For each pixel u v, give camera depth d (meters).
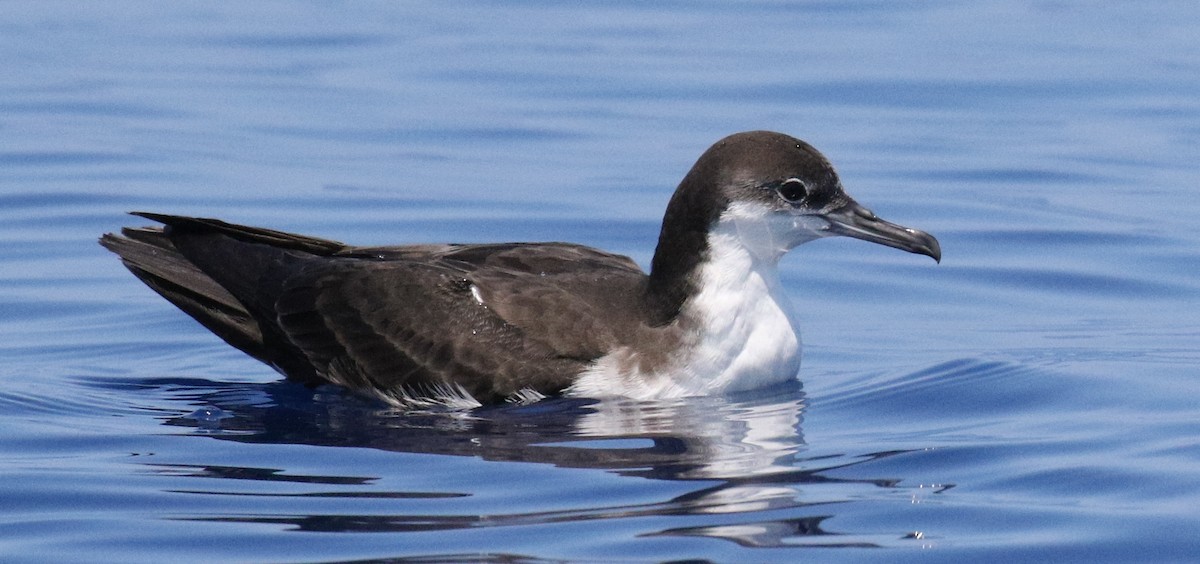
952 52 27.00
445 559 10.18
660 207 19.67
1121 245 18.52
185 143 22.00
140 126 22.73
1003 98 24.52
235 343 14.77
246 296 14.70
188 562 10.26
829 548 10.35
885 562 10.13
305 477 11.85
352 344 14.14
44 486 11.66
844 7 30.50
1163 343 15.18
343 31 28.22
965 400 13.67
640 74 25.56
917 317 16.50
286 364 14.60
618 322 13.88
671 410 13.47
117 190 20.06
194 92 24.48
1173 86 25.05
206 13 29.56
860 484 11.54
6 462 12.23
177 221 14.84
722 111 23.62
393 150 21.94
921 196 20.20
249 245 14.92
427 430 13.05
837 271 18.02
